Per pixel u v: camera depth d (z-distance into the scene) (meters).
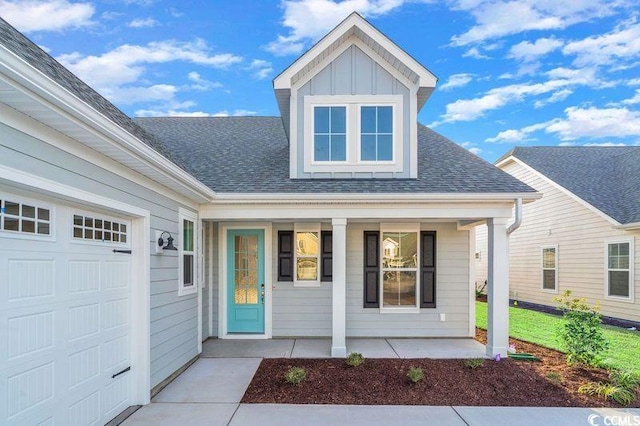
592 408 4.72
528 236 14.64
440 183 7.18
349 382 5.52
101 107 4.25
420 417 4.48
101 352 4.09
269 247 8.42
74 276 3.68
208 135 9.90
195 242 6.84
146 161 4.28
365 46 7.66
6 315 2.87
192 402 4.86
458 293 8.46
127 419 4.37
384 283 8.50
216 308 8.40
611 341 8.20
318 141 7.65
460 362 6.43
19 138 2.85
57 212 3.46
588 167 14.27
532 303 14.32
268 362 6.52
